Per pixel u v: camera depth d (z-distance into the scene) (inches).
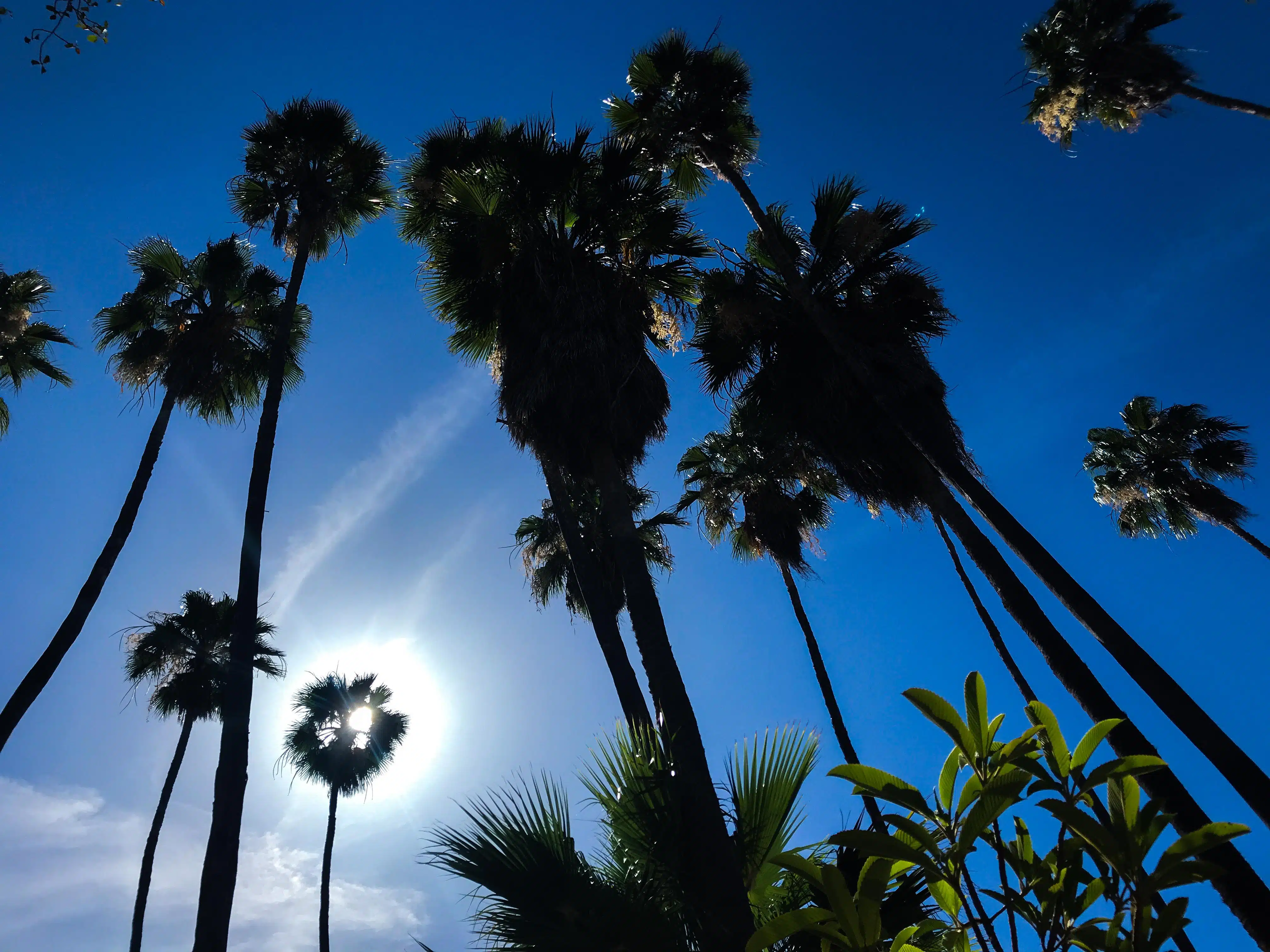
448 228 433.4
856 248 466.0
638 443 372.2
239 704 389.1
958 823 110.8
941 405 420.2
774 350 473.7
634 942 167.3
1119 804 109.7
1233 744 283.3
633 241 425.4
